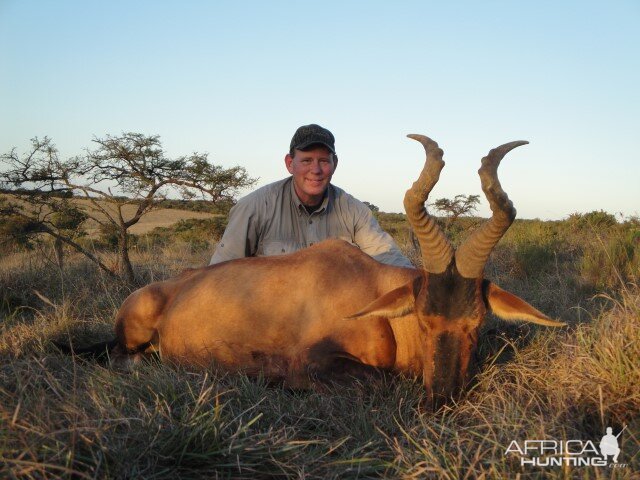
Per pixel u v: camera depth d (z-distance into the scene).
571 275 3.19
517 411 1.34
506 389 1.56
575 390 1.44
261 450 1.20
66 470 1.00
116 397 1.38
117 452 1.10
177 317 1.95
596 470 1.05
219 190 3.82
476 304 1.51
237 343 1.86
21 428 1.12
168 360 1.98
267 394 1.55
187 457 1.16
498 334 2.00
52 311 2.62
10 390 1.46
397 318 1.71
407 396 1.57
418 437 1.32
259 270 1.91
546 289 2.89
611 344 1.53
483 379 1.58
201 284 1.97
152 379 1.52
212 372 1.83
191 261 4.56
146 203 3.61
